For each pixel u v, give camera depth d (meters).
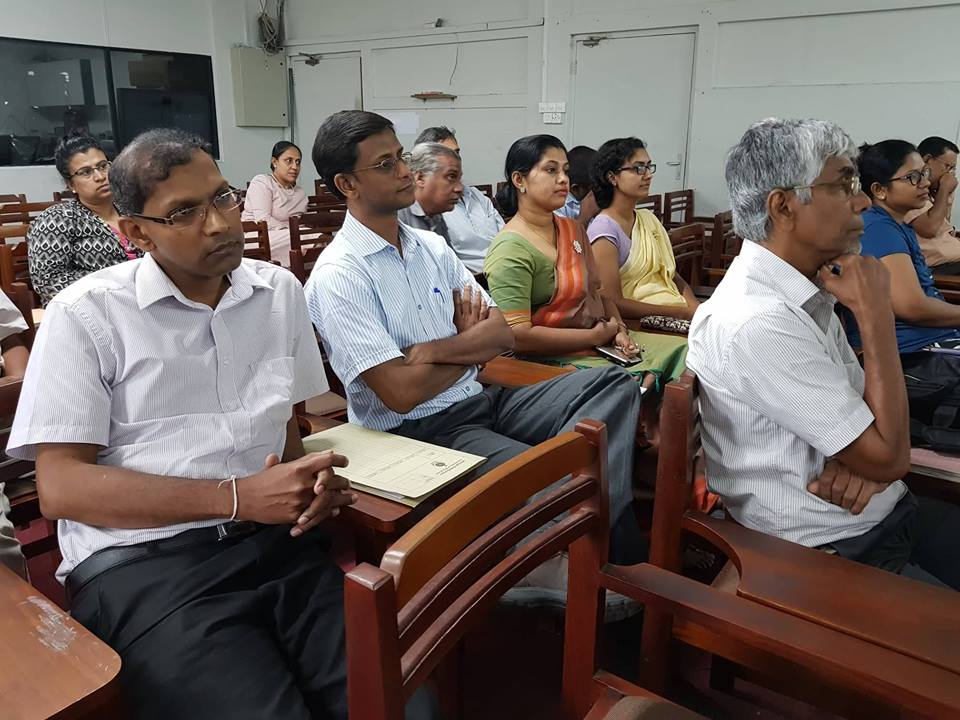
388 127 1.55
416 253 1.67
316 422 1.51
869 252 2.03
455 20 6.04
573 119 5.68
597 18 5.34
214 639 0.93
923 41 4.28
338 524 1.20
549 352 2.10
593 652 1.00
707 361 1.20
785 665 1.04
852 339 2.01
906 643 0.88
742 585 1.00
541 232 2.18
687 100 5.19
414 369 1.50
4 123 5.30
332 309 1.49
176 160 0.98
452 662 1.25
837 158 1.10
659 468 1.18
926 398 1.76
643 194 2.62
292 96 7.27
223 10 6.59
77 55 5.65
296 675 0.99
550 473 0.88
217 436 1.11
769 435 1.17
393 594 0.63
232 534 1.08
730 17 4.82
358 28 6.62
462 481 1.25
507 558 0.84
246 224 2.85
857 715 1.00
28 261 2.71
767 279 1.16
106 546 1.03
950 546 1.39
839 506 1.16
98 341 1.03
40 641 0.74
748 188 1.16
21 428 0.99
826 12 4.50
